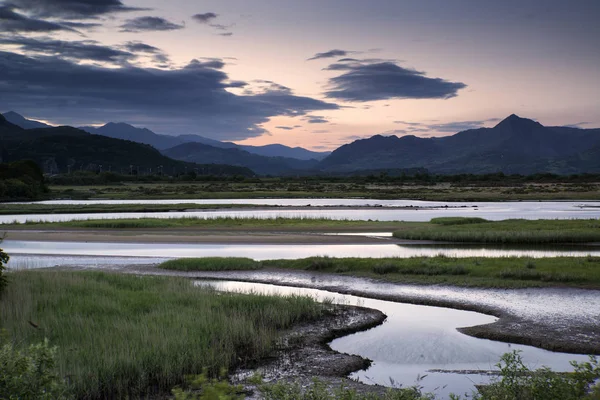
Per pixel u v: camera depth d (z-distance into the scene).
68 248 37.38
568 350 13.98
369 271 26.41
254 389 11.21
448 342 14.81
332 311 18.72
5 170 121.31
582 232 39.59
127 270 28.22
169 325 14.77
